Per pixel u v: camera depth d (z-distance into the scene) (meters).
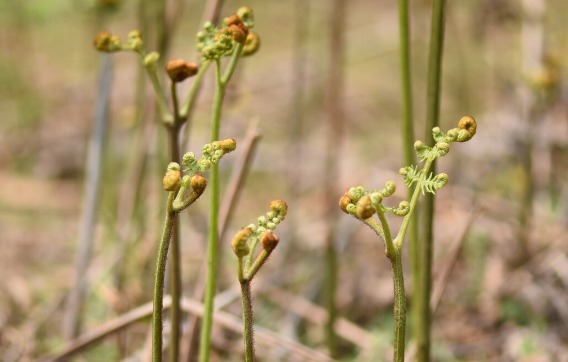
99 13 1.84
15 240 2.20
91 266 1.86
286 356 1.55
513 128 2.21
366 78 3.48
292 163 2.43
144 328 1.61
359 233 2.11
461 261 1.93
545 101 2.02
